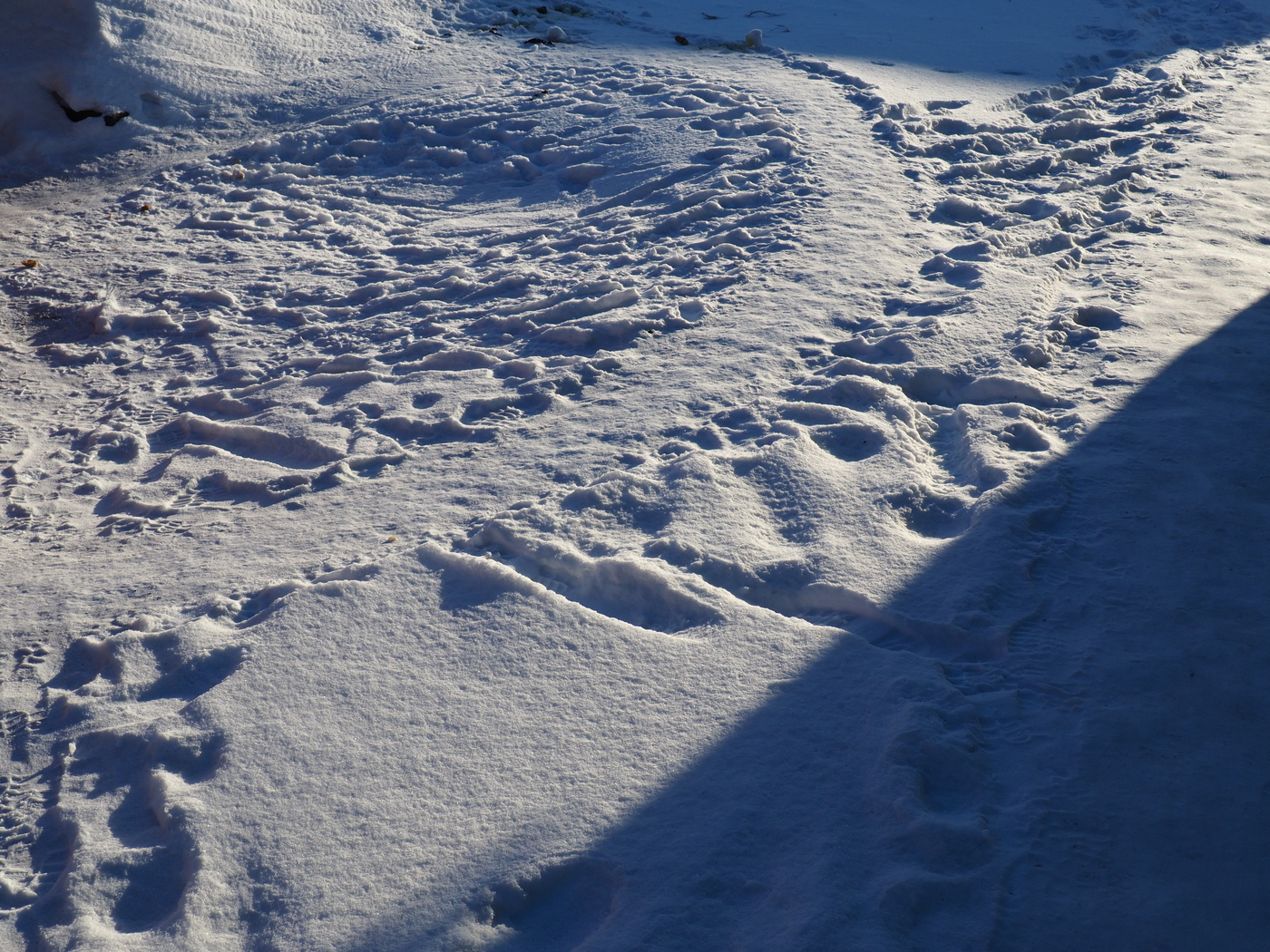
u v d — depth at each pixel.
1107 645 2.60
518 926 2.04
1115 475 3.26
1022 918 1.94
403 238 6.58
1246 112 7.48
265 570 3.25
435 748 2.43
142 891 2.18
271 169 7.70
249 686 2.66
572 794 2.28
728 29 10.12
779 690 2.52
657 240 5.85
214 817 2.28
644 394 4.11
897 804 2.16
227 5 9.28
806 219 5.71
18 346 5.42
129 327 5.58
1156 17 10.68
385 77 9.12
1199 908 1.96
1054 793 2.20
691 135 7.21
